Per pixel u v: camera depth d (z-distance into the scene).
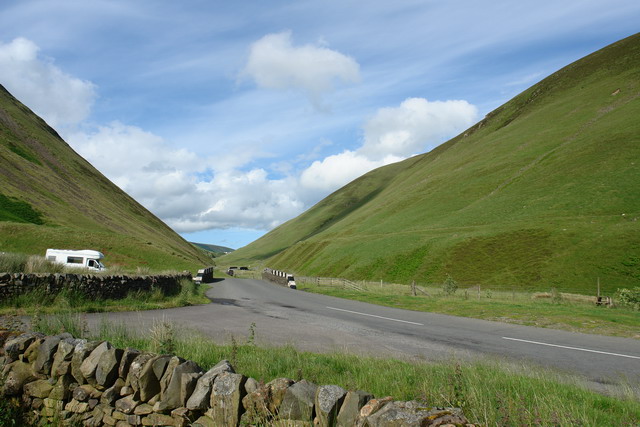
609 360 9.36
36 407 5.29
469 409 4.55
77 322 8.60
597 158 84.62
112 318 12.89
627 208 63.53
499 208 83.56
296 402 3.87
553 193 79.50
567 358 9.51
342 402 3.73
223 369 4.47
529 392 5.79
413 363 7.61
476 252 64.75
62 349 5.33
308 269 98.50
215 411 4.14
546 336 12.69
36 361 5.42
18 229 56.47
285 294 30.25
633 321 15.56
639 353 10.19
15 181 76.19
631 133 88.06
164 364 4.68
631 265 48.06
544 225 65.31
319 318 15.93
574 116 122.38
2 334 5.96
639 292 25.16
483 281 56.53
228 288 35.78
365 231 111.88
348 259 85.06
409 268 68.31
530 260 56.91
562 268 52.19
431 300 24.58
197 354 6.67
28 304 13.15
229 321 14.07
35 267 17.09
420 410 3.32
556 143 107.56
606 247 52.62
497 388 5.70
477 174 113.25
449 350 10.01
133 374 4.68
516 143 124.38
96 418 4.83
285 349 8.06
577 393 6.01
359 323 14.79
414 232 86.38
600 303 27.16
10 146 93.69
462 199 101.69
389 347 10.16
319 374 6.20
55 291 14.46
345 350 8.62
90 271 20.81
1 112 110.25
